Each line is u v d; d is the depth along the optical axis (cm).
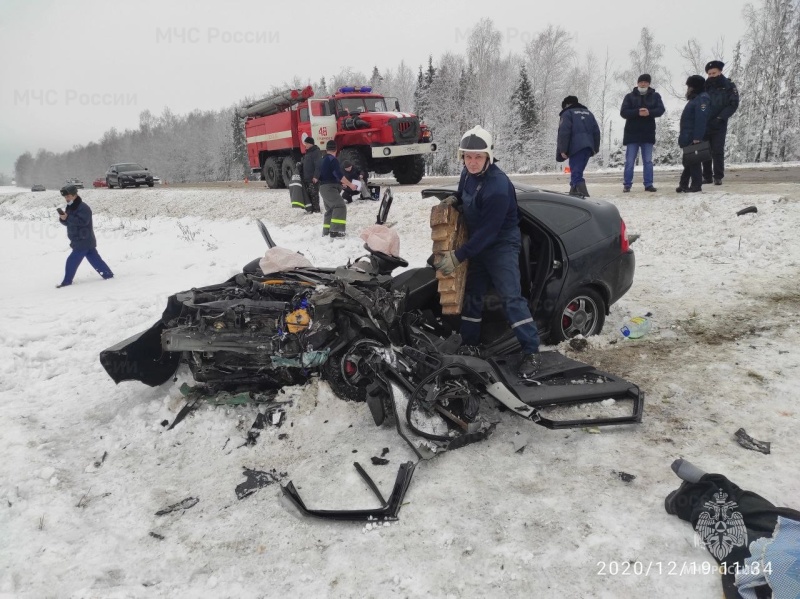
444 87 4500
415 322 452
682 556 252
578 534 270
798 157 3684
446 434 352
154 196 2150
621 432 356
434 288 464
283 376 416
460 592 243
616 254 501
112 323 650
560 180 1439
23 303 790
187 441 383
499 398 359
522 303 406
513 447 347
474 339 452
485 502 298
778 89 3753
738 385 403
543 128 4203
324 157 1013
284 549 278
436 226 405
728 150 3947
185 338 389
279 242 1080
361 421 384
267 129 1862
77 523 306
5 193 4284
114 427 405
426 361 381
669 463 321
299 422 389
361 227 1120
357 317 392
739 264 679
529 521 281
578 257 475
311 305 395
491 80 4397
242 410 406
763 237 721
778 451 323
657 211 881
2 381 497
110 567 274
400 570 257
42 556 282
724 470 308
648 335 513
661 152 3728
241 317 392
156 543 289
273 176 1911
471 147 379
